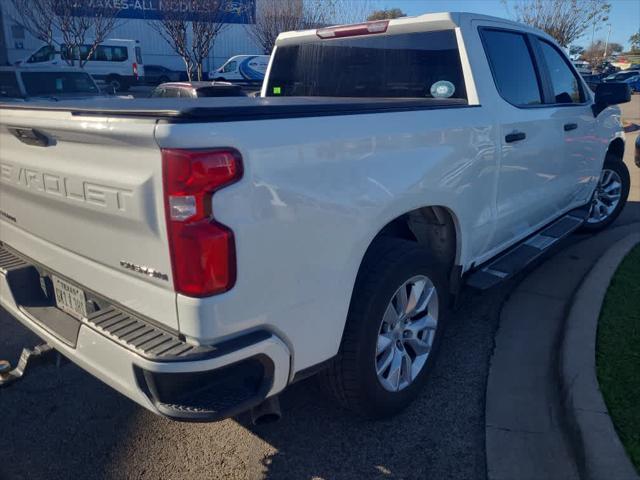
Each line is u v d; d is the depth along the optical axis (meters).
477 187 3.50
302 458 2.91
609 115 5.66
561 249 5.80
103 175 2.27
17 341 4.14
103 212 2.31
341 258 2.55
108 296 2.50
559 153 4.57
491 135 3.56
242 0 27.97
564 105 4.69
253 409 2.47
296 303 2.40
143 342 2.22
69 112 2.31
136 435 3.12
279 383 2.40
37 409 3.35
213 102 2.87
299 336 2.45
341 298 2.61
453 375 3.59
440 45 3.71
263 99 3.47
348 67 4.25
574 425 2.89
